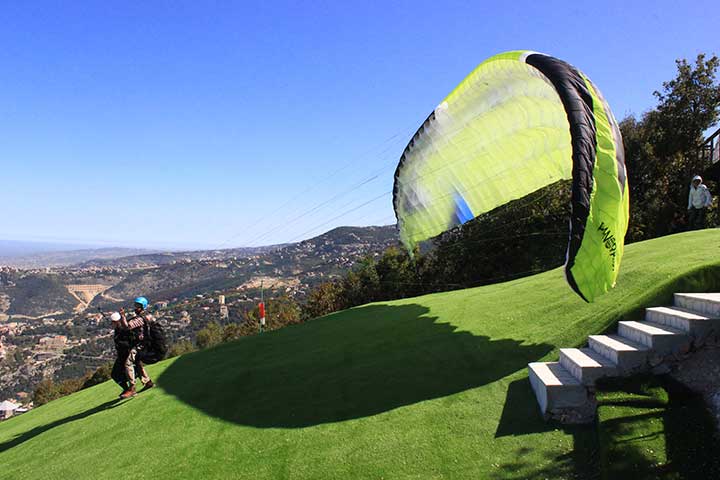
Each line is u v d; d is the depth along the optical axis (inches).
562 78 260.8
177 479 225.0
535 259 898.1
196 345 1510.8
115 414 337.7
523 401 230.5
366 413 253.1
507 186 374.0
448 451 205.3
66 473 259.0
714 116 1074.1
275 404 290.8
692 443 172.6
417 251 1128.8
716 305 214.7
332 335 420.2
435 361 298.0
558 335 280.5
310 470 211.5
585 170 237.1
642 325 240.4
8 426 426.3
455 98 366.0
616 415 192.7
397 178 426.9
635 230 932.6
